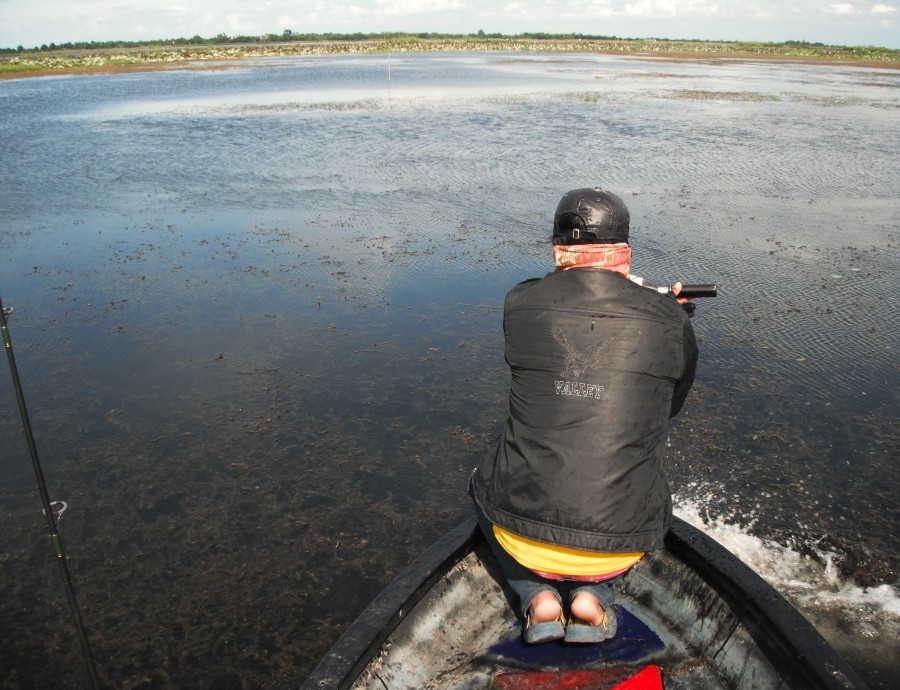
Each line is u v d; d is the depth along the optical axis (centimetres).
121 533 388
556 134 1614
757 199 1041
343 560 365
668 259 775
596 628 219
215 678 303
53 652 317
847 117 1895
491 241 856
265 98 2572
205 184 1191
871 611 328
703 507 394
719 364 548
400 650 229
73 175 1273
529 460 200
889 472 421
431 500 407
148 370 557
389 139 1582
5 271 776
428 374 541
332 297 689
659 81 3200
